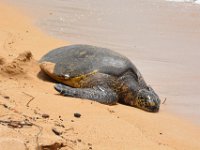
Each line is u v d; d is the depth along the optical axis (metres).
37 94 9.86
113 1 23.73
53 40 16.53
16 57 12.71
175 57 15.92
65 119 8.57
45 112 8.70
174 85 13.50
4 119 7.38
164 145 8.66
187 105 12.16
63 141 7.01
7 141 6.29
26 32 17.11
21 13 20.17
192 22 20.44
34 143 6.54
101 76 11.29
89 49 11.99
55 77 11.54
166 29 19.25
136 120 10.04
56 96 10.16
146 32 18.69
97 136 8.05
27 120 7.60
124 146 7.90
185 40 17.92
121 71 11.51
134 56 15.74
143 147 8.09
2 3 21.52
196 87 13.42
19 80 11.05
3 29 16.95
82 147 7.26
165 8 22.78
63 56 11.97
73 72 11.40
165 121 10.61
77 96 10.52
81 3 22.94
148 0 24.34
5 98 8.89
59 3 22.72
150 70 14.58
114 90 11.38
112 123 8.97
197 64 15.33
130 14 21.33
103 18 20.36
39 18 19.75
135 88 11.52
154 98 11.46
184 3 24.05
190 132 10.14
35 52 14.46
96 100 10.62
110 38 17.55
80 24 19.23
